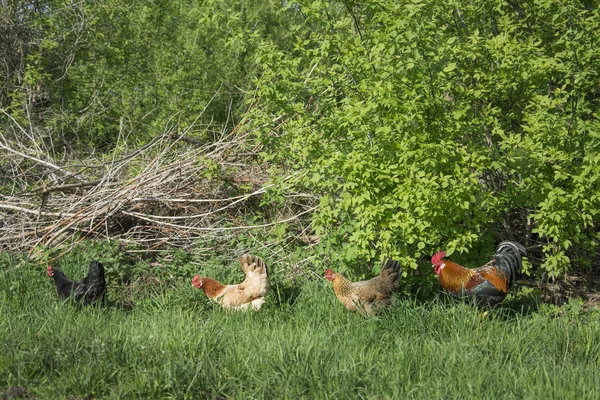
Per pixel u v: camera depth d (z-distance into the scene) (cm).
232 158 1134
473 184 802
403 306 795
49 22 1608
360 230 856
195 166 1099
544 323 775
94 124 1614
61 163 1263
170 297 852
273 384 588
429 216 800
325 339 690
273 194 944
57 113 1563
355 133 840
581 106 899
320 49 850
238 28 916
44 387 564
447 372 616
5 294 827
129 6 1730
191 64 1806
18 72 1583
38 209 1066
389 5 803
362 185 816
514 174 926
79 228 1039
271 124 934
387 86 773
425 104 797
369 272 912
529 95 916
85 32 1670
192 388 574
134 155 1172
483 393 576
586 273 976
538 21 985
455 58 888
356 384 589
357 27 884
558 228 833
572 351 701
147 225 1069
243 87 1802
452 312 780
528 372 622
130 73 1738
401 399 562
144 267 959
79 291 812
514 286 930
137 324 771
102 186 1102
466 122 840
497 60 873
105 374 588
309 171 874
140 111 1695
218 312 806
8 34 1605
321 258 963
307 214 1088
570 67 852
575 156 848
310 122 896
